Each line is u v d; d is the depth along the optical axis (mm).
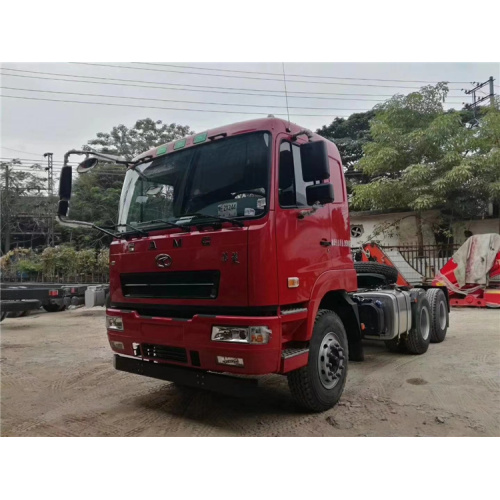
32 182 30109
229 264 3682
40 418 4371
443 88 16703
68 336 9180
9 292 10453
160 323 4066
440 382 5387
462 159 14625
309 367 4168
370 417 4230
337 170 4957
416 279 14289
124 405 4738
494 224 16172
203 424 4148
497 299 11953
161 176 4523
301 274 4008
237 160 4012
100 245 26062
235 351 3562
